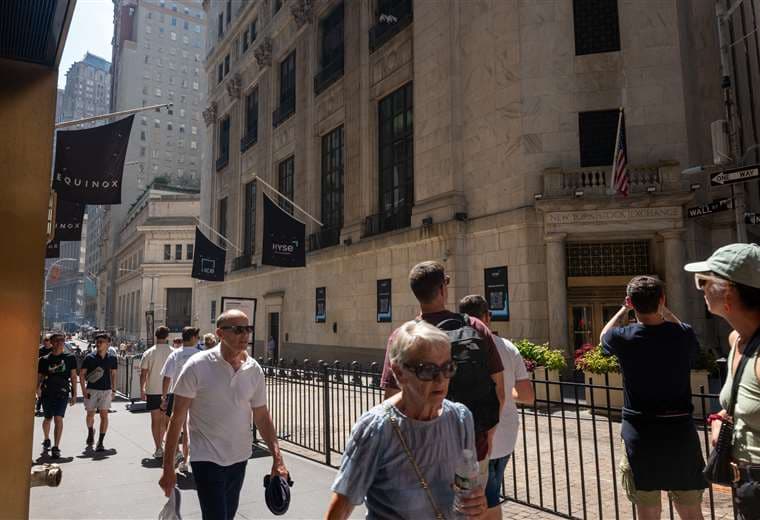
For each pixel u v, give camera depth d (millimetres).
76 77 181250
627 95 15570
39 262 2547
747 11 20078
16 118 2580
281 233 20875
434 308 3156
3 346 2420
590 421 9352
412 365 2016
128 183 100688
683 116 15273
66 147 11117
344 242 23953
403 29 21453
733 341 2631
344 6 25922
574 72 15875
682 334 3211
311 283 26688
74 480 6379
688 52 16016
